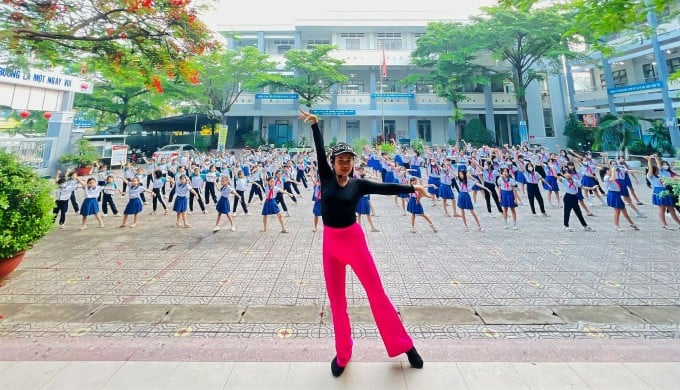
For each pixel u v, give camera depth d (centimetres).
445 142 3056
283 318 353
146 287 438
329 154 250
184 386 227
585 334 315
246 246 647
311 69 2514
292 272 499
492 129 2823
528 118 2875
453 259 557
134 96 2673
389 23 2964
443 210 1038
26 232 445
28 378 236
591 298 395
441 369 246
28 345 284
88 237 715
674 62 2236
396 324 245
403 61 2928
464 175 796
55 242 671
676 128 1895
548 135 2916
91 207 814
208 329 328
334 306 248
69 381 233
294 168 1617
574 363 253
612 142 2098
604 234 708
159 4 671
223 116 2823
